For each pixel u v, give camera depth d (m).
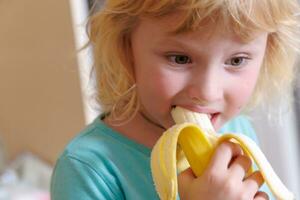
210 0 0.54
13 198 1.08
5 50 1.09
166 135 0.55
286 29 0.63
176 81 0.57
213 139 0.57
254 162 0.57
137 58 0.60
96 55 0.67
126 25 0.60
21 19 1.05
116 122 0.65
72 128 1.09
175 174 0.53
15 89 1.12
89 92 0.78
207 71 0.56
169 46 0.56
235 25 0.55
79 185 0.61
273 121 0.96
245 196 0.54
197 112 0.58
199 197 0.54
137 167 0.63
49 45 1.04
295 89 0.91
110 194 0.62
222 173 0.54
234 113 0.60
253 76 0.59
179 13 0.55
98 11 0.66
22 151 1.18
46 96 1.09
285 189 0.54
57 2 1.00
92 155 0.62
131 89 0.63
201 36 0.55
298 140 1.08
